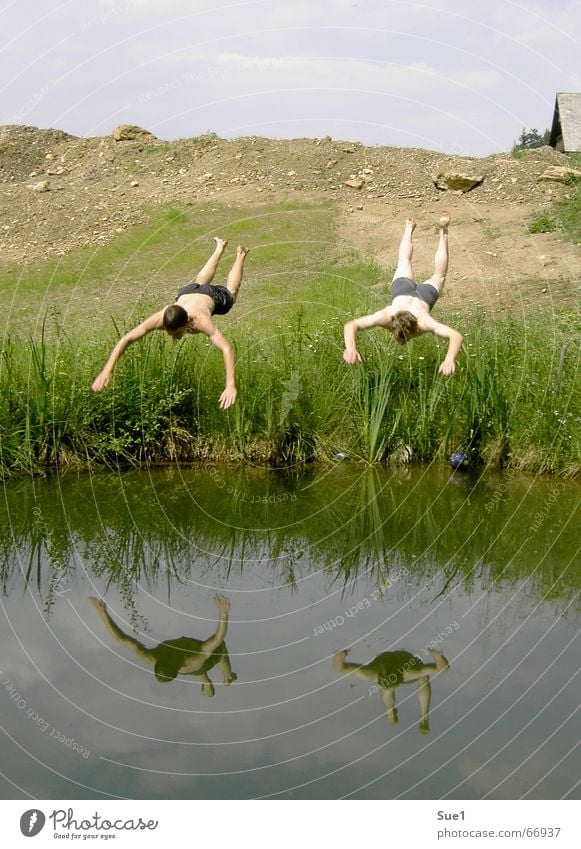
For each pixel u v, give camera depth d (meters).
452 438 10.23
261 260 19.05
